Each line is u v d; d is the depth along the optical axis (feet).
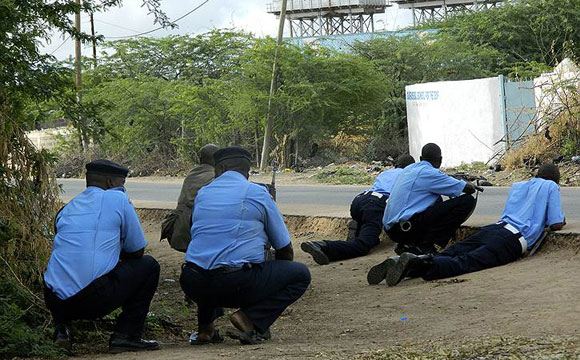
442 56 131.85
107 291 24.47
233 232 24.43
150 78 125.80
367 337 25.75
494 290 30.45
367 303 31.81
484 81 91.86
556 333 22.41
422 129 100.89
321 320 29.68
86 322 28.19
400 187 38.11
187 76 138.82
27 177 32.01
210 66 140.56
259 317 25.03
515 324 24.48
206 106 116.57
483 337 22.80
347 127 115.75
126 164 118.32
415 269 34.24
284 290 25.13
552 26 138.51
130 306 25.29
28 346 24.63
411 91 102.12
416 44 132.46
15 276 29.09
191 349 24.86
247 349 23.84
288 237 25.12
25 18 34.83
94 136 37.29
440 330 25.35
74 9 36.40
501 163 81.71
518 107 88.89
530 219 35.19
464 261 34.19
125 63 140.05
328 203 63.05
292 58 109.29
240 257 24.38
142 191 86.38
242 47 140.05
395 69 131.13
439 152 38.47
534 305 27.32
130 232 25.00
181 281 25.11
